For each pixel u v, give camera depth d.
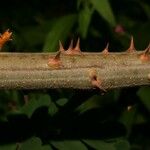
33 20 0.40
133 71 0.17
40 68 0.16
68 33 0.30
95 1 0.29
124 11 0.41
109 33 0.36
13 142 0.19
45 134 0.20
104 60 0.17
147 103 0.31
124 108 0.21
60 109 0.20
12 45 0.27
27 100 0.23
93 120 0.20
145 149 0.35
